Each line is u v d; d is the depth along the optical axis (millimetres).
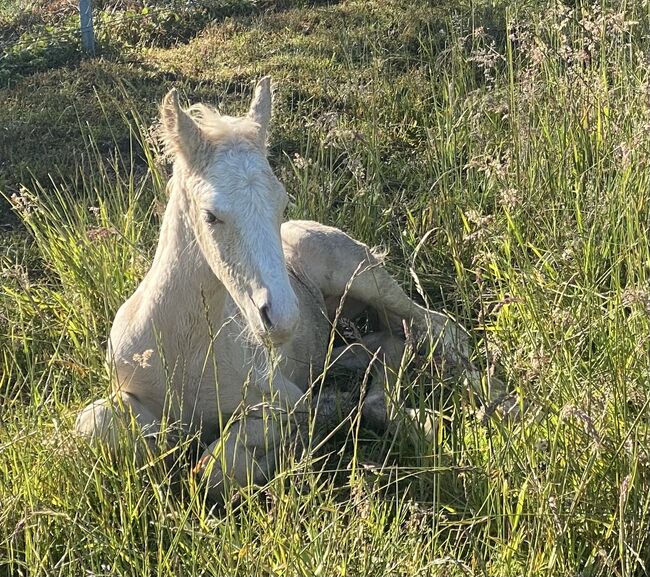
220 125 1636
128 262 2426
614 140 2551
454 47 3303
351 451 1976
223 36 4320
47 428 1821
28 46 4184
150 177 3053
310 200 2697
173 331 1812
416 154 3197
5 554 1641
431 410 1854
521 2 4047
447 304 2516
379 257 2316
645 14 3252
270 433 1850
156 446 1761
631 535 1550
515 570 1514
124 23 4477
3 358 2221
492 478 1652
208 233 1604
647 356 1752
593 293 1984
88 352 1976
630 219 2186
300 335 2139
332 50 4090
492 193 2707
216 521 1599
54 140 3324
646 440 1636
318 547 1477
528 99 2777
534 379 1855
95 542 1550
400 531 1587
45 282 2613
